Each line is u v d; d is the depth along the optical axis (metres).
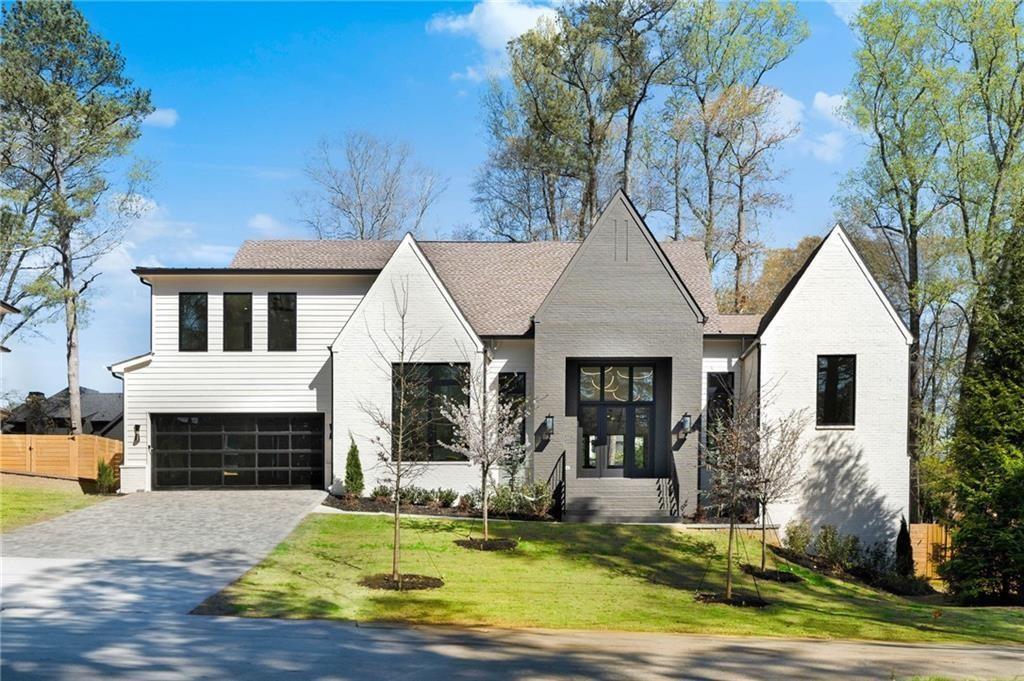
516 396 28.86
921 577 26.27
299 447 30.47
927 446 38.00
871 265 42.84
